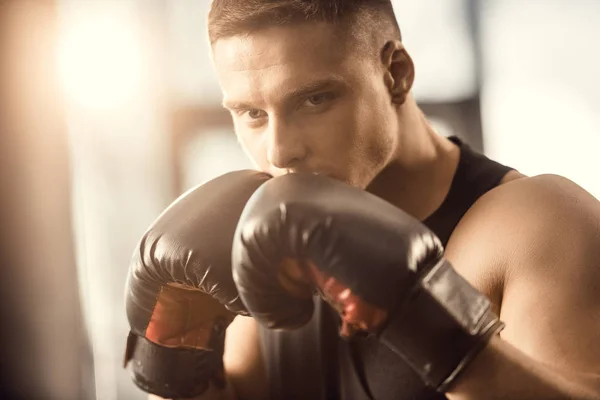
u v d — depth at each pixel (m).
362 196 0.95
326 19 1.09
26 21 3.16
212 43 1.15
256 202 0.97
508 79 3.26
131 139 3.26
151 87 3.27
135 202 3.26
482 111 3.29
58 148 3.16
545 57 3.22
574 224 1.08
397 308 0.89
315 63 1.08
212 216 1.10
